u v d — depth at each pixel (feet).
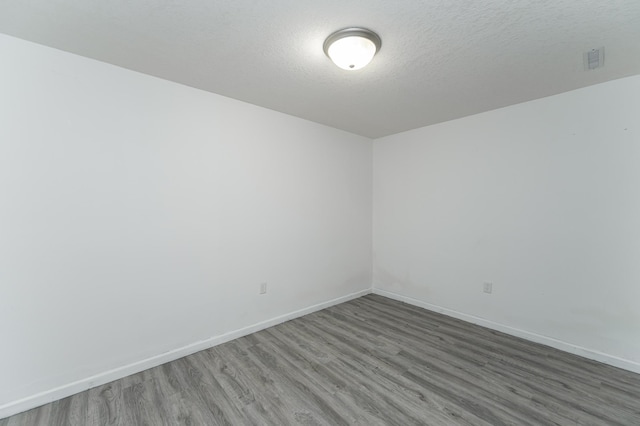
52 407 5.78
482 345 8.45
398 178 12.55
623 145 7.23
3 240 5.55
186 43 5.82
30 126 5.79
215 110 8.38
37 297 5.87
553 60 6.37
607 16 4.89
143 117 7.15
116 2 4.63
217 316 8.50
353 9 4.74
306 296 10.91
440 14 4.85
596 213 7.64
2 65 5.54
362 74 7.07
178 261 7.75
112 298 6.75
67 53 6.17
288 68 6.82
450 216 10.74
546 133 8.45
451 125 10.68
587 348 7.76
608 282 7.47
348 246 12.50
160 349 7.44
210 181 8.33
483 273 9.85
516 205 9.07
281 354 7.91
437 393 6.24
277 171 9.91
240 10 4.80
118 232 6.82
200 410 5.71
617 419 5.47
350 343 8.57
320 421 5.43
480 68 6.74
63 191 6.14
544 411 5.68
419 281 11.78
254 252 9.34
